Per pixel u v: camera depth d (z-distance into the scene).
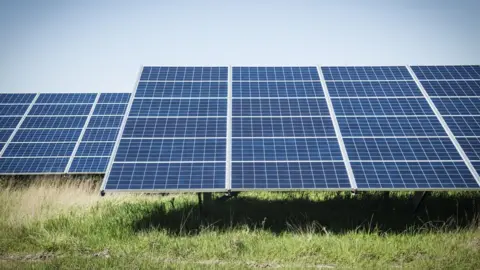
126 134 16.42
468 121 17.28
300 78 20.16
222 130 16.70
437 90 19.20
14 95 31.47
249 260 11.82
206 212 15.83
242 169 14.89
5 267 10.80
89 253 12.55
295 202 18.30
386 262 11.70
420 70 20.73
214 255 12.13
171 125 16.94
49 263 11.24
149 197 21.16
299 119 17.34
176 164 15.13
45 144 26.23
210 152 15.63
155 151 15.66
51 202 18.08
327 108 18.02
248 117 17.41
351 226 14.83
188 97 18.61
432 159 15.37
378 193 19.75
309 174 14.70
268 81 19.89
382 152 15.66
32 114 29.38
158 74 20.16
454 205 17.36
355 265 11.34
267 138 16.30
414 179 14.55
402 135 16.48
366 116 17.55
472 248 12.17
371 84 19.67
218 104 18.20
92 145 26.25
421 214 16.14
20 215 15.59
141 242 13.06
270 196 19.94
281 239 13.27
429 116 17.56
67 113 29.70
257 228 14.55
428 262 11.20
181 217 15.59
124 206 17.45
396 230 14.57
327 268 11.16
